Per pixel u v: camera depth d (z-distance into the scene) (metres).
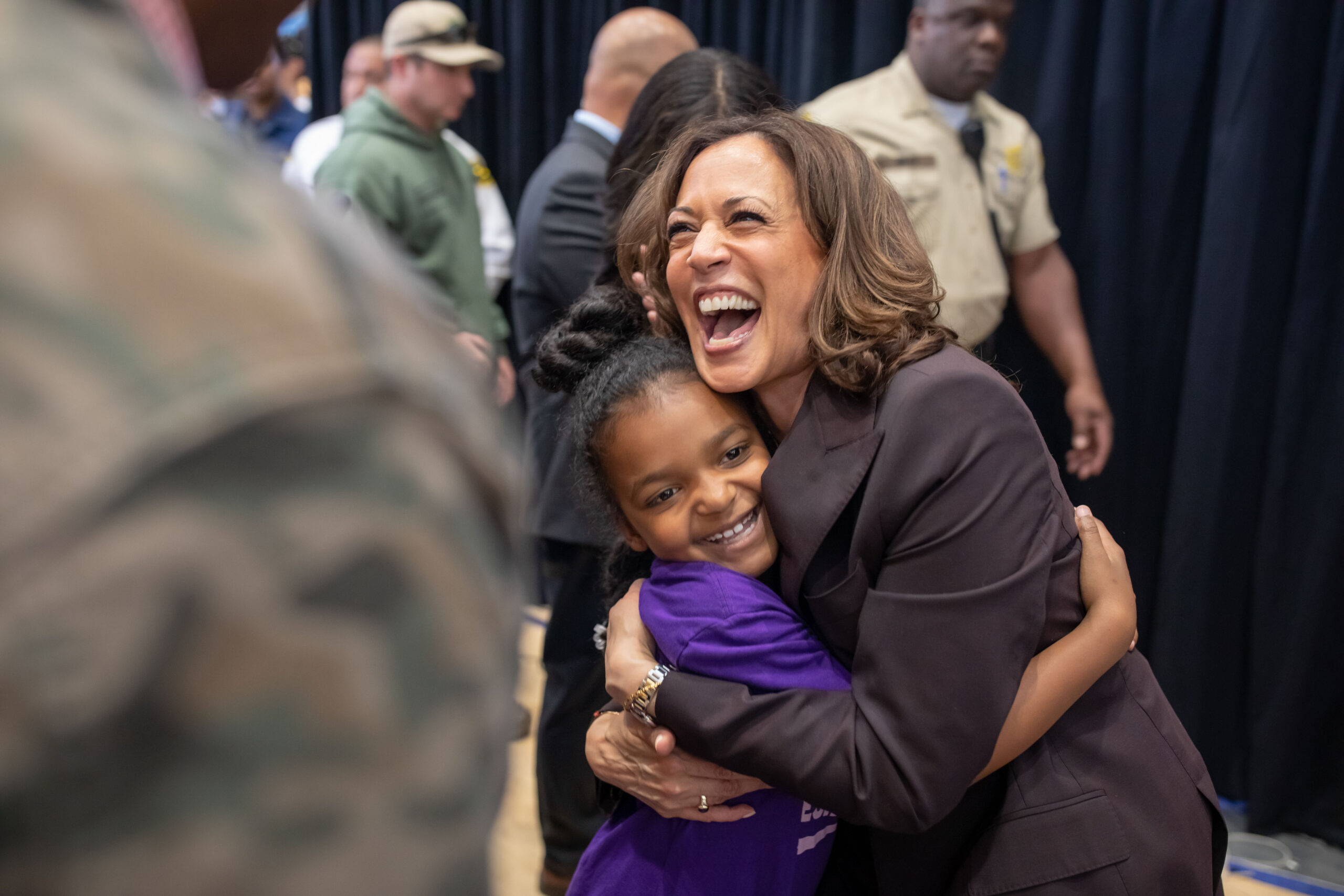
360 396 0.30
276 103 3.67
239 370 0.28
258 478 0.28
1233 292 2.08
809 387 0.93
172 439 0.27
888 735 0.81
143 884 0.27
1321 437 2.07
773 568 1.02
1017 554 0.82
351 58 3.31
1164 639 2.23
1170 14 2.13
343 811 0.29
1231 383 2.11
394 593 0.30
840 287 0.89
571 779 1.80
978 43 2.03
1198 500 2.16
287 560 0.28
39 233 0.28
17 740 0.26
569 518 1.70
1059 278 2.25
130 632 0.27
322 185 2.49
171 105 0.34
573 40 3.15
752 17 2.71
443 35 2.50
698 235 0.92
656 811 0.98
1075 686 0.87
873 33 2.40
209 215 0.30
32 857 0.27
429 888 0.31
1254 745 2.18
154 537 0.27
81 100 0.30
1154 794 0.91
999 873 0.89
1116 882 0.88
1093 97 2.25
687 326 0.96
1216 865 0.98
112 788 0.27
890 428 0.85
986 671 0.80
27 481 0.26
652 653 0.98
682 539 0.98
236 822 0.28
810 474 0.90
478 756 0.33
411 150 2.53
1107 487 2.30
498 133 3.36
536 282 1.96
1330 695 2.13
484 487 0.35
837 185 0.90
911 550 0.83
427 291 0.39
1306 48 2.00
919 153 2.09
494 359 2.66
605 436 0.99
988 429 0.83
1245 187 2.04
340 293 0.32
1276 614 2.14
